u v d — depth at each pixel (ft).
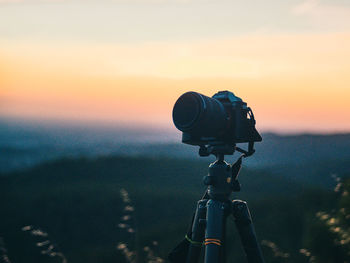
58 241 27.84
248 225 6.94
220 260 6.44
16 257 24.57
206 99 6.25
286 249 17.21
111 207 35.45
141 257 16.94
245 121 6.89
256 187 40.86
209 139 6.90
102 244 26.63
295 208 23.24
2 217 33.30
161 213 34.06
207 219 6.63
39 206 36.11
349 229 13.41
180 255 7.43
